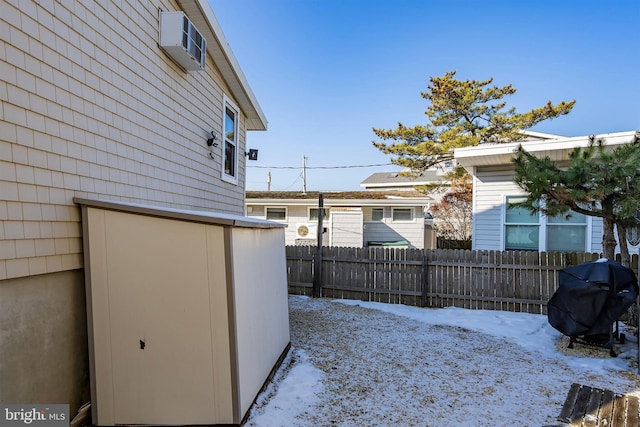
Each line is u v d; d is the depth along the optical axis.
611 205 4.68
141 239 2.58
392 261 6.98
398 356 4.12
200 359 2.51
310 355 4.15
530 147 7.29
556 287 5.93
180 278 2.53
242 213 7.85
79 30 2.80
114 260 2.60
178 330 2.53
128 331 2.58
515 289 6.20
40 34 2.41
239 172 7.59
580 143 6.86
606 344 4.27
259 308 3.12
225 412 2.49
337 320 5.73
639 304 3.67
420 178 25.31
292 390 3.20
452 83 15.41
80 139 2.79
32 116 2.33
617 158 4.40
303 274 7.75
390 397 3.09
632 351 4.23
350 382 3.39
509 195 8.38
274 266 3.76
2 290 2.10
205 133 5.62
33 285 2.31
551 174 4.67
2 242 2.09
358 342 4.64
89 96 2.91
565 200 4.82
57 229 2.50
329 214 15.76
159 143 4.16
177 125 4.65
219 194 6.29
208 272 2.49
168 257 2.54
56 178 2.52
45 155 2.43
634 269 5.36
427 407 2.91
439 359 4.04
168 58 4.41
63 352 2.53
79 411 2.64
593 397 3.05
